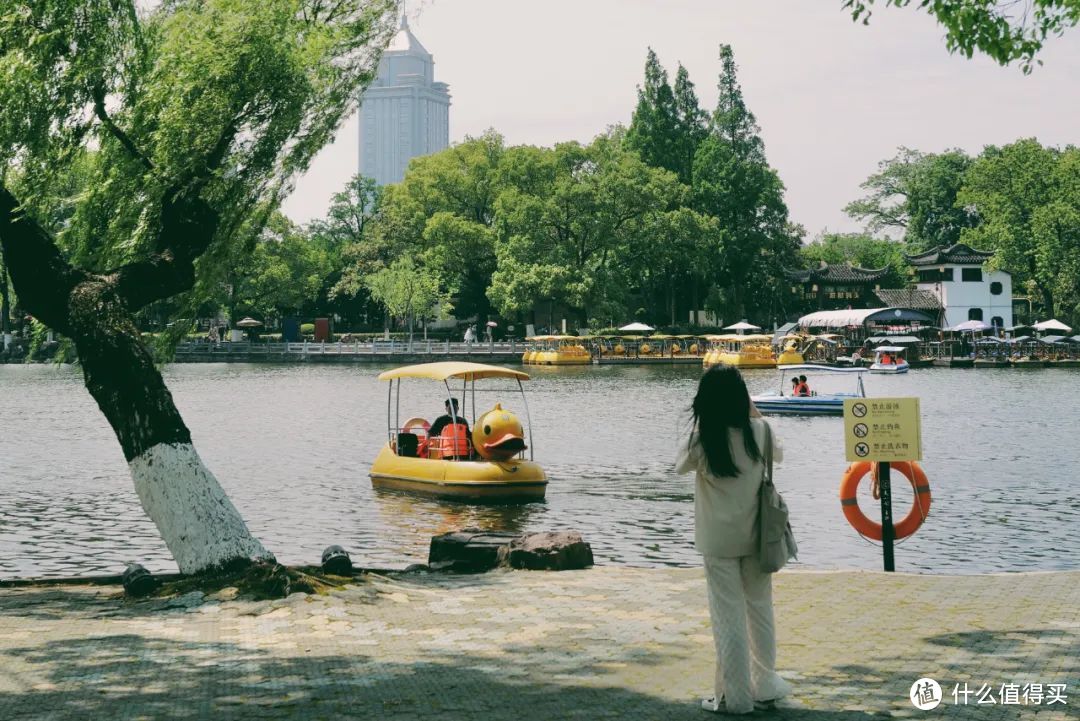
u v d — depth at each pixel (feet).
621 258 294.46
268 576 29.50
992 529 54.13
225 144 35.68
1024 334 289.53
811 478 75.10
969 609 26.00
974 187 274.16
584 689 19.98
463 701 19.20
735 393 18.63
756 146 333.21
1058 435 101.30
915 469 37.42
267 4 34.47
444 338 335.06
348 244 376.48
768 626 18.70
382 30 36.96
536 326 331.57
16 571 46.83
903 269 394.73
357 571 33.06
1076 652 21.67
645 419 122.01
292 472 80.59
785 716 18.08
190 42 34.27
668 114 334.24
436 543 36.96
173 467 32.07
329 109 36.52
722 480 18.44
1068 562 46.39
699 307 338.34
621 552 50.19
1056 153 295.69
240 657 22.68
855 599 27.53
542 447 95.30
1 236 32.91
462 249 291.79
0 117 32.91
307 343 287.07
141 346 32.63
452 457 69.36
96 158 36.24
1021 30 28.32
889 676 20.35
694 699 19.24
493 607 27.96
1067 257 248.93
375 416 130.82
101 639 24.49
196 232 35.24
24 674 21.38
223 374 233.96
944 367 246.06
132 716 18.45
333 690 20.01
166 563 48.47
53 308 33.06
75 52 33.65
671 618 26.32
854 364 235.81
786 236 332.39
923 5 28.66
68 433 112.16
